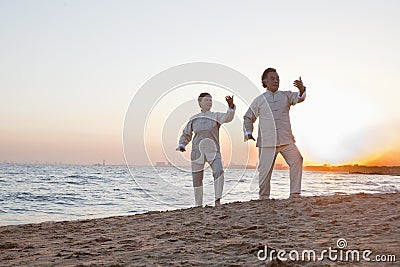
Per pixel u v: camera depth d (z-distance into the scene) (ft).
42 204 44.93
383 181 128.47
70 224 19.27
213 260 10.28
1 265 10.81
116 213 36.22
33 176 123.54
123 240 13.87
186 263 10.04
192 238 13.44
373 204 18.42
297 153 21.62
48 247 13.42
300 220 15.70
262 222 15.67
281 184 78.74
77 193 58.85
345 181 125.18
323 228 13.99
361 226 13.91
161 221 17.98
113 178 111.75
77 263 10.71
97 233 16.06
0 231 17.31
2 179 104.63
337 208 17.74
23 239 15.25
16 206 43.01
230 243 12.09
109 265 10.18
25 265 10.75
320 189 74.69
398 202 18.71
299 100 21.34
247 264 9.68
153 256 11.02
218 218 17.28
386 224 13.94
